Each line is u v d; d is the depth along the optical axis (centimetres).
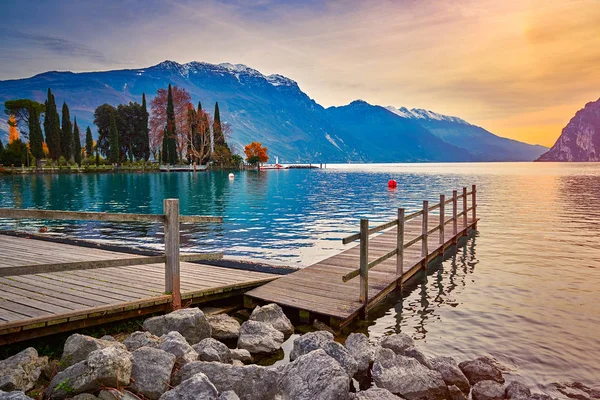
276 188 4541
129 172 8488
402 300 950
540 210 2583
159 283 810
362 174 9025
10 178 6356
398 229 1003
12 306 627
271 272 1043
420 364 580
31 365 493
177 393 436
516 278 1116
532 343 706
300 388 497
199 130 9388
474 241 1638
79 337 523
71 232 1808
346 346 664
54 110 8488
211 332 672
